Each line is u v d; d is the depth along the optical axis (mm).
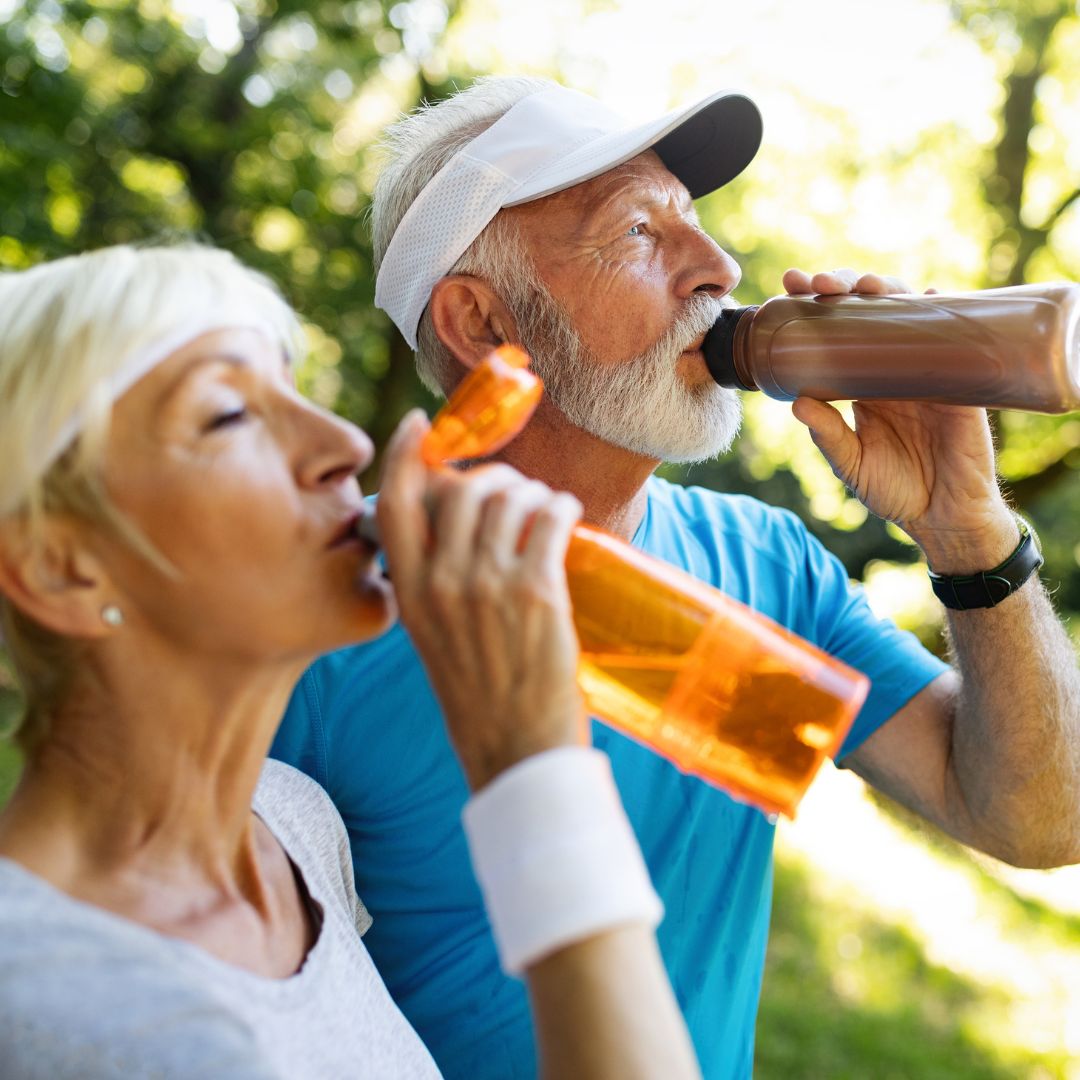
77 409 770
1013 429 8648
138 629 818
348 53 9141
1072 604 11219
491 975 1342
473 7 8984
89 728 839
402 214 1529
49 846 827
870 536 10031
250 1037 762
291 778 1159
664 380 1368
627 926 742
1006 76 8375
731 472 10172
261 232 10273
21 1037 706
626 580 917
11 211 7754
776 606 1579
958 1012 4281
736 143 1563
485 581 757
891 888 5602
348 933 1021
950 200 8766
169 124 9234
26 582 787
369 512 853
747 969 1476
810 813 6797
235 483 794
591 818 744
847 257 8867
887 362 1221
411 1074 980
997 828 1479
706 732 901
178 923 840
